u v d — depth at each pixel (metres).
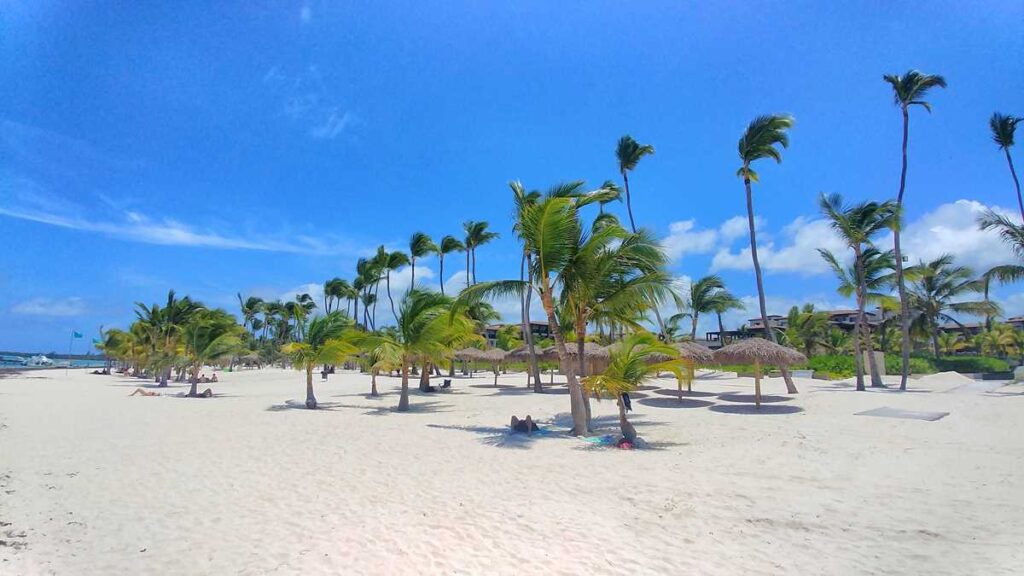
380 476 8.41
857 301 24.08
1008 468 8.77
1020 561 4.96
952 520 6.20
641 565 4.91
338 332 19.09
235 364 69.38
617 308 12.90
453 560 5.02
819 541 5.54
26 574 4.75
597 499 7.08
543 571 4.77
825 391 23.09
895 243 25.31
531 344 25.89
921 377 31.25
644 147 30.86
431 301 17.72
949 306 35.97
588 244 11.94
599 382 10.86
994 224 21.97
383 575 4.70
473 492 7.45
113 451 10.41
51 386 31.00
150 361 35.19
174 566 4.93
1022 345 51.78
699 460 9.59
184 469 8.88
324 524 6.07
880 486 7.73
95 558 5.12
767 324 23.14
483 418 15.70
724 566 4.89
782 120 22.38
